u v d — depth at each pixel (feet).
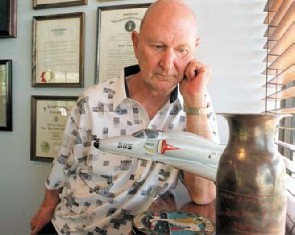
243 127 1.22
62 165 3.21
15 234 4.67
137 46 2.58
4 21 4.38
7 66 4.46
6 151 4.63
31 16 4.33
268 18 3.04
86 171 2.97
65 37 4.11
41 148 4.37
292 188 2.07
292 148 2.35
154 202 2.54
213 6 3.49
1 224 4.74
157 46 2.34
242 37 3.43
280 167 1.22
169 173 2.76
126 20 3.77
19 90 4.48
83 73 4.04
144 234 1.58
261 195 1.18
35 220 3.44
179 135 1.83
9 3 4.33
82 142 3.02
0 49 4.56
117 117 2.90
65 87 4.17
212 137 2.29
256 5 3.36
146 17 2.38
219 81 3.52
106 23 3.87
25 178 4.54
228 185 1.23
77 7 4.04
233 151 1.24
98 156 2.85
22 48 4.42
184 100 2.36
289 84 2.98
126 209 2.76
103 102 2.95
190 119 2.32
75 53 4.07
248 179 1.18
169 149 1.76
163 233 1.59
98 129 2.91
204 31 3.53
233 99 3.49
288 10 2.19
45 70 4.27
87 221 2.91
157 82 2.46
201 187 2.35
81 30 4.00
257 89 3.41
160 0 2.40
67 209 3.08
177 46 2.31
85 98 3.00
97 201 2.86
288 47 2.29
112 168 2.82
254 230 1.20
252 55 3.41
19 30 4.42
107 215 2.83
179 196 2.72
